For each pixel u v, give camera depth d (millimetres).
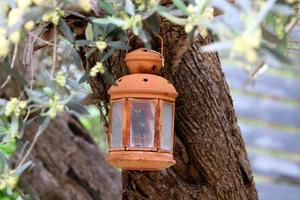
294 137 4336
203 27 1902
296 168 4301
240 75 4281
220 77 2451
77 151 3240
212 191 2471
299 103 4363
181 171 2445
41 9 1983
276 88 4328
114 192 3264
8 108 2098
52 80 2113
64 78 2107
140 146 2150
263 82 4309
